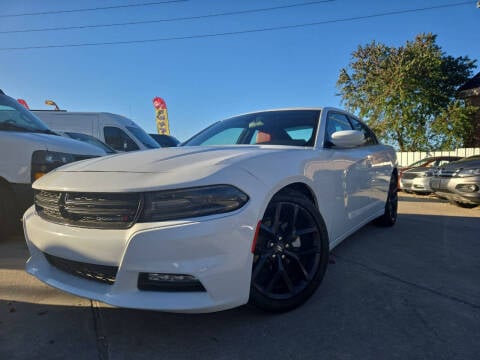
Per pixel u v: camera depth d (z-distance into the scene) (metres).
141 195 1.77
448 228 4.68
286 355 1.76
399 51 20.78
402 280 2.73
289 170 2.24
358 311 2.21
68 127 8.09
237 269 1.81
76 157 3.92
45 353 1.81
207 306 1.73
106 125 8.23
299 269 2.25
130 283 1.75
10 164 3.49
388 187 4.43
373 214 3.97
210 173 1.84
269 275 2.15
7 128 3.76
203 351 1.81
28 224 2.21
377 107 19.94
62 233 1.91
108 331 2.02
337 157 2.93
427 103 18.83
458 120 17.06
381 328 2.01
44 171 3.57
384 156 4.28
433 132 18.81
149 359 1.75
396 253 3.47
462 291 2.52
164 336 1.96
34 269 2.19
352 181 3.19
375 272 2.91
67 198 1.96
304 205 2.30
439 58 19.62
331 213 2.76
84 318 2.17
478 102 17.19
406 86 18.89
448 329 1.99
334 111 3.49
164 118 18.25
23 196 3.51
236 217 1.81
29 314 2.22
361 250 3.57
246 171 1.98
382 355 1.75
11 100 4.38
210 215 1.76
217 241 1.74
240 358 1.75
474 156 7.29
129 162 2.14
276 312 2.15
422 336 1.92
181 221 1.72
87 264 1.89
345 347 1.82
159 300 1.72
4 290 2.58
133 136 8.41
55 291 2.56
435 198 8.95
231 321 2.10
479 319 2.11
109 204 1.82
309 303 2.32
